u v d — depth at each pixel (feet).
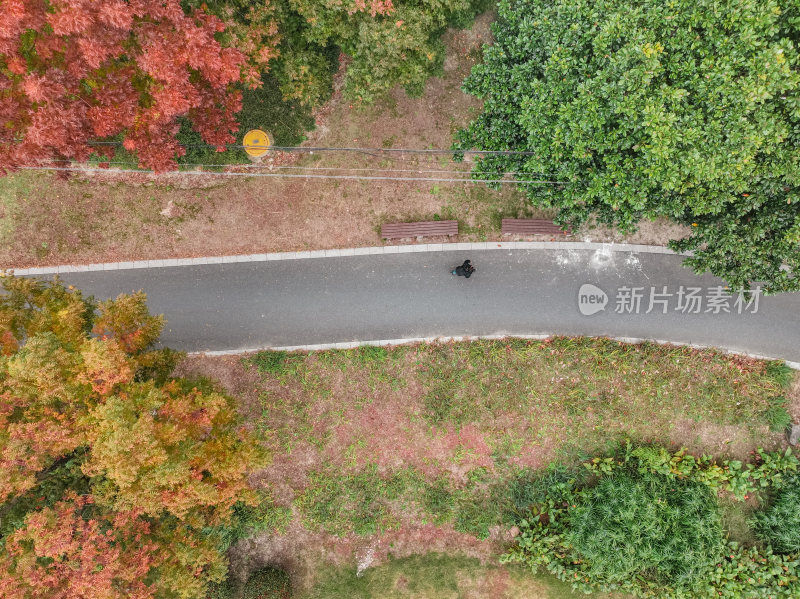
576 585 44.21
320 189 45.14
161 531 34.27
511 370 45.47
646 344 45.09
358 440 45.60
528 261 45.47
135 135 30.81
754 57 25.55
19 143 28.50
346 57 43.55
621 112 28.45
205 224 45.29
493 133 34.83
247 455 33.09
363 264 45.65
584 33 28.94
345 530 45.52
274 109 43.55
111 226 45.16
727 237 32.17
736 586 43.11
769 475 44.04
